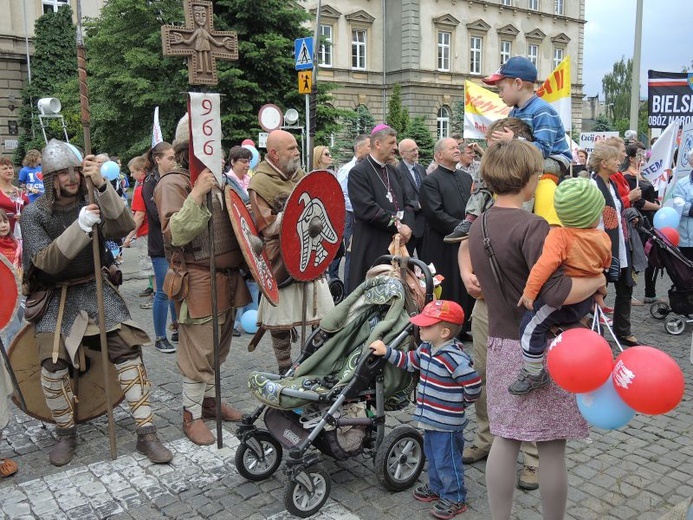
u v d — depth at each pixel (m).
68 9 27.89
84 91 3.63
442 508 3.26
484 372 3.71
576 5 48.34
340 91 38.00
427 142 33.12
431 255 6.25
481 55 42.50
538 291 2.41
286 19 21.31
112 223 4.01
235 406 4.81
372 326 3.76
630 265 6.16
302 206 4.18
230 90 20.20
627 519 3.25
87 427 4.50
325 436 3.38
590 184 2.35
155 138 9.38
